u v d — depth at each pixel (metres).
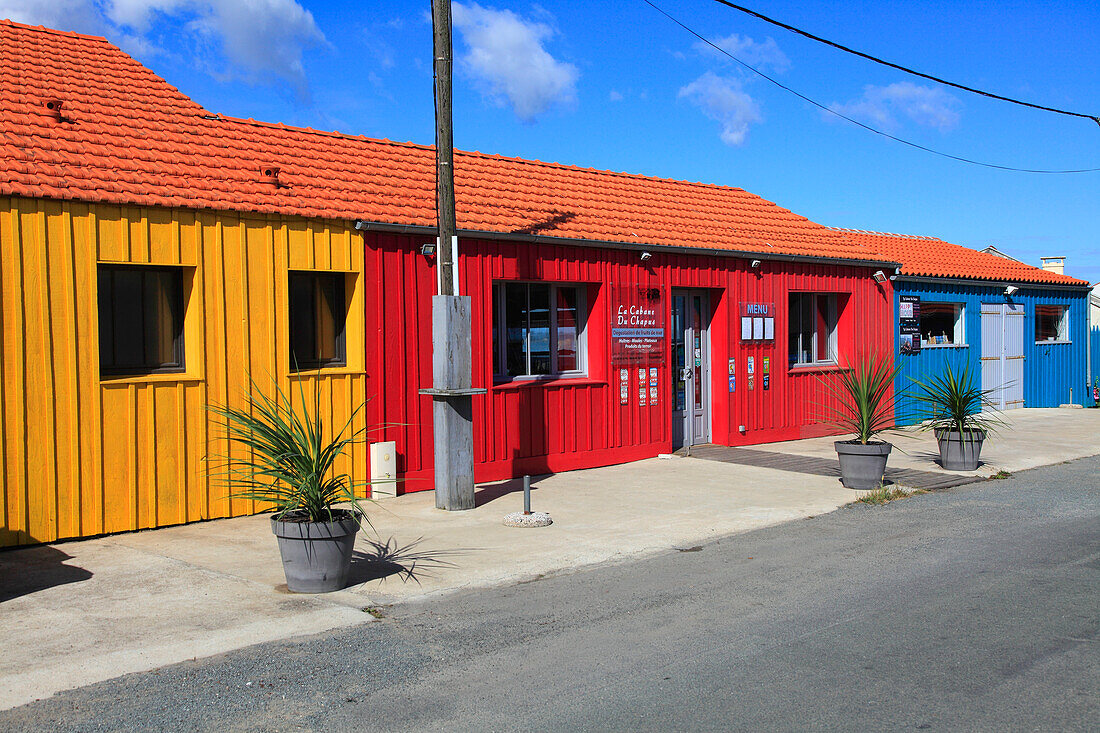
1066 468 13.34
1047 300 23.19
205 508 9.53
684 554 8.19
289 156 11.48
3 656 5.59
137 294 9.32
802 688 4.88
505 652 5.59
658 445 14.15
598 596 6.83
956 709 4.57
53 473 8.52
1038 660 5.25
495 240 11.98
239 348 9.76
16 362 8.30
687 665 5.27
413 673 5.26
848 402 17.08
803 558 7.92
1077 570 7.38
